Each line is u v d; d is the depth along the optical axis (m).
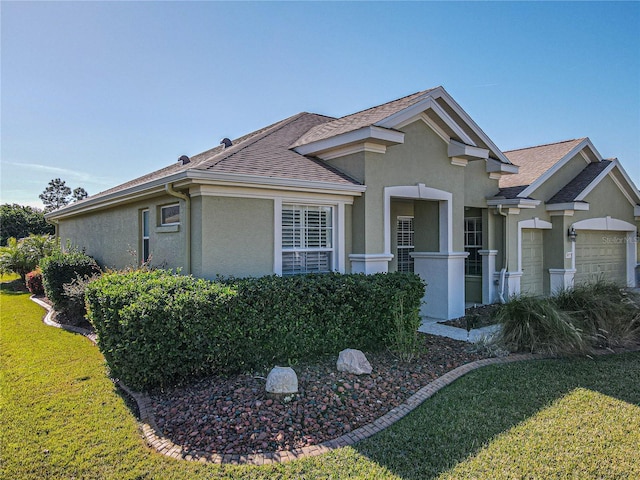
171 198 9.52
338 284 7.73
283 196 8.98
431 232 11.90
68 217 18.00
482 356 7.90
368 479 4.04
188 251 8.48
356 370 6.59
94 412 5.66
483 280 13.88
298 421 5.11
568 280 14.64
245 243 8.53
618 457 4.39
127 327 5.95
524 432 4.94
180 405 5.62
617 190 16.94
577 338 7.93
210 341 6.23
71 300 11.09
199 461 4.38
